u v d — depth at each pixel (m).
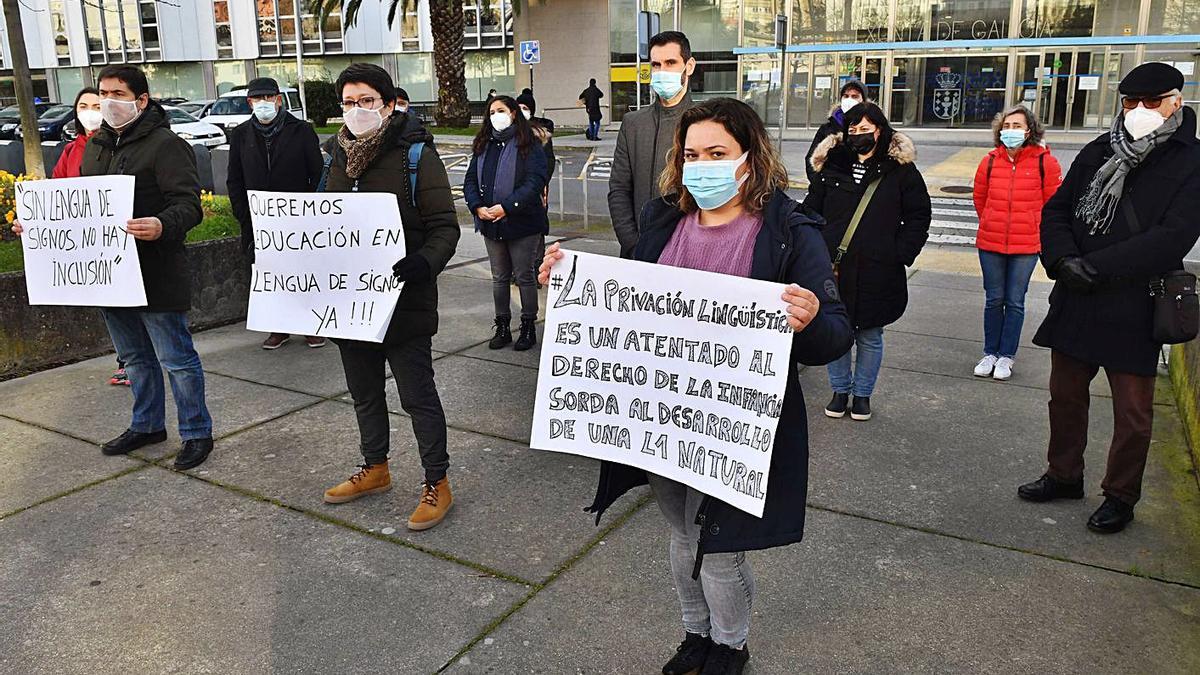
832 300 2.39
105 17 40.22
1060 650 2.97
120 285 4.24
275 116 6.24
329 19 37.78
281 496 4.19
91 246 4.28
